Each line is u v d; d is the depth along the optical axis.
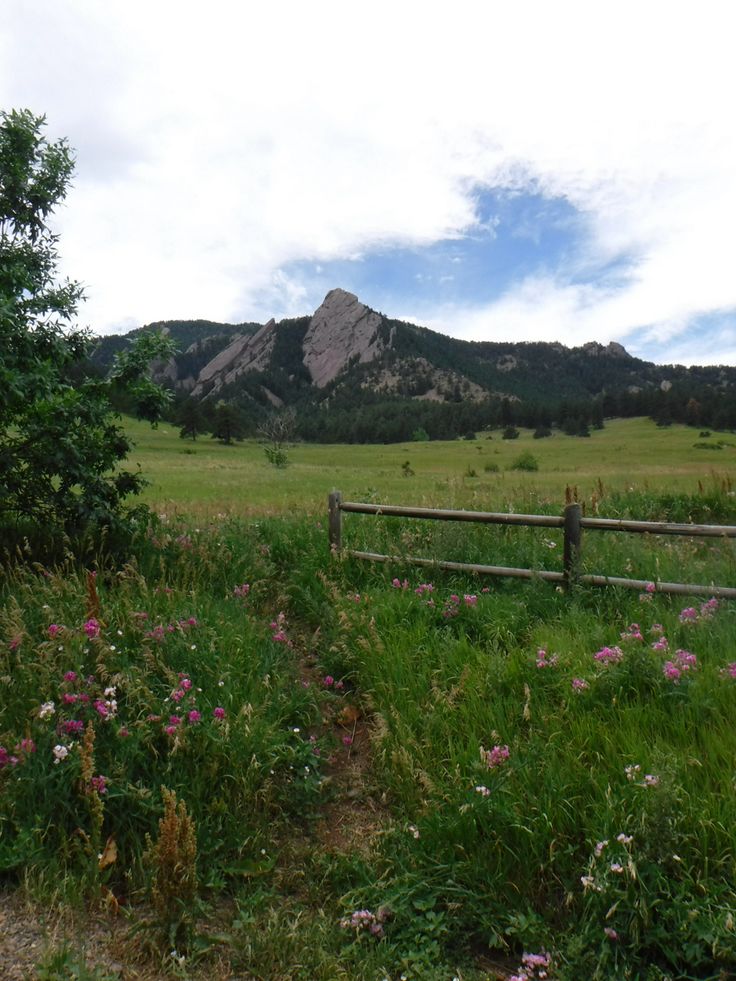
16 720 4.03
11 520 7.58
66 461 7.10
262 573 7.61
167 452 97.56
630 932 2.90
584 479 30.80
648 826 3.12
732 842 3.10
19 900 3.14
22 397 6.38
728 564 6.59
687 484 13.92
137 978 2.78
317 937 3.08
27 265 7.76
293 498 20.62
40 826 3.43
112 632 4.92
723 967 2.75
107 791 3.60
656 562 6.59
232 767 3.90
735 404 197.00
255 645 5.41
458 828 3.49
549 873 3.26
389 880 3.41
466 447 149.50
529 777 3.69
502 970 2.97
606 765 3.78
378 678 5.06
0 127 7.63
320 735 4.70
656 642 4.86
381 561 7.54
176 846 3.08
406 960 2.96
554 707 4.38
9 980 2.63
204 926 3.13
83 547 7.19
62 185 8.04
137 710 4.16
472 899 3.21
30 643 4.68
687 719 4.05
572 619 5.66
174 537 8.45
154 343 7.77
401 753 4.12
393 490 23.28
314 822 3.89
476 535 8.29
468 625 5.91
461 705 4.54
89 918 3.09
